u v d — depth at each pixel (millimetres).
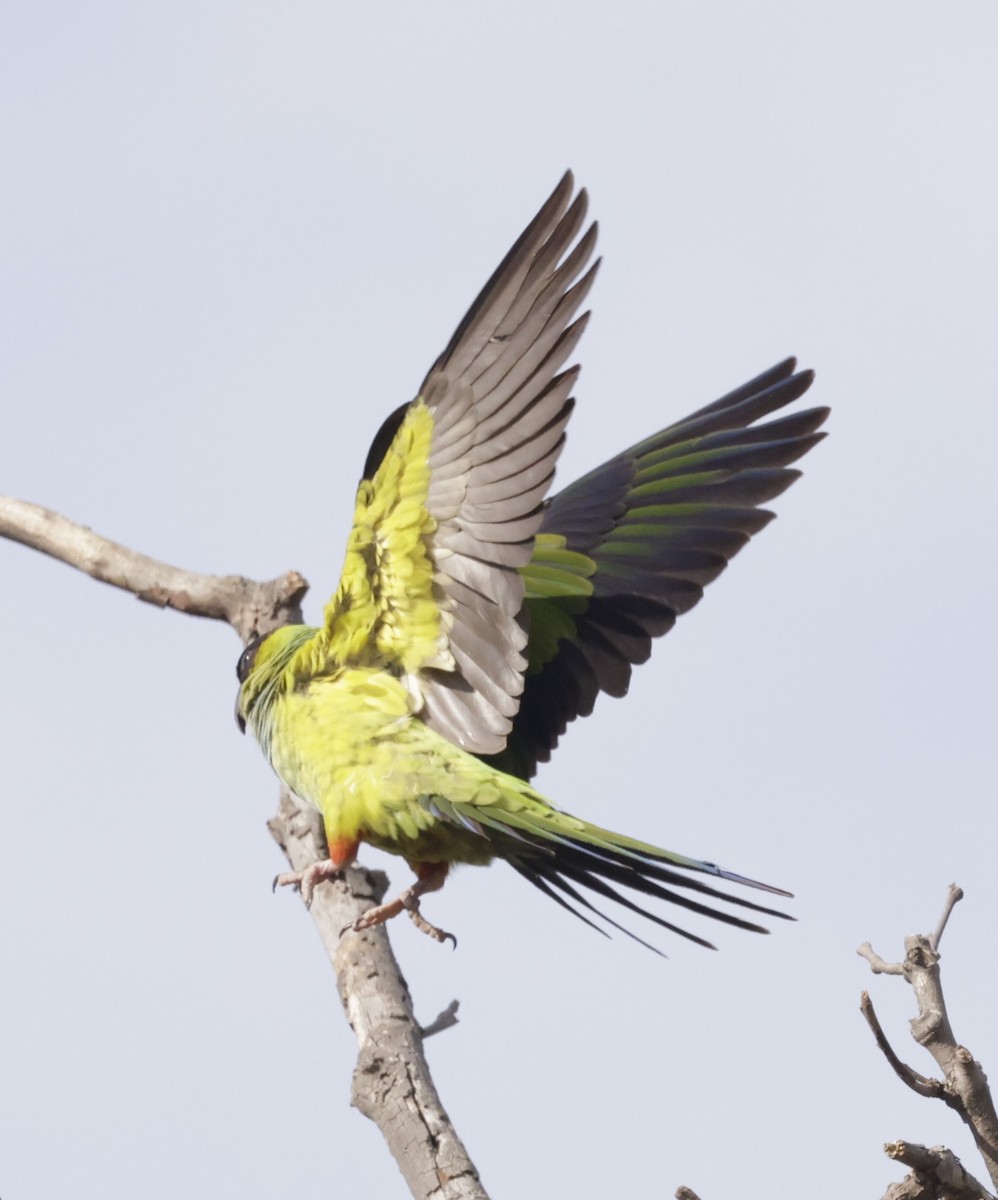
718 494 13031
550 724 12922
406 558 10961
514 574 10539
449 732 11477
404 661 11516
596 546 13102
